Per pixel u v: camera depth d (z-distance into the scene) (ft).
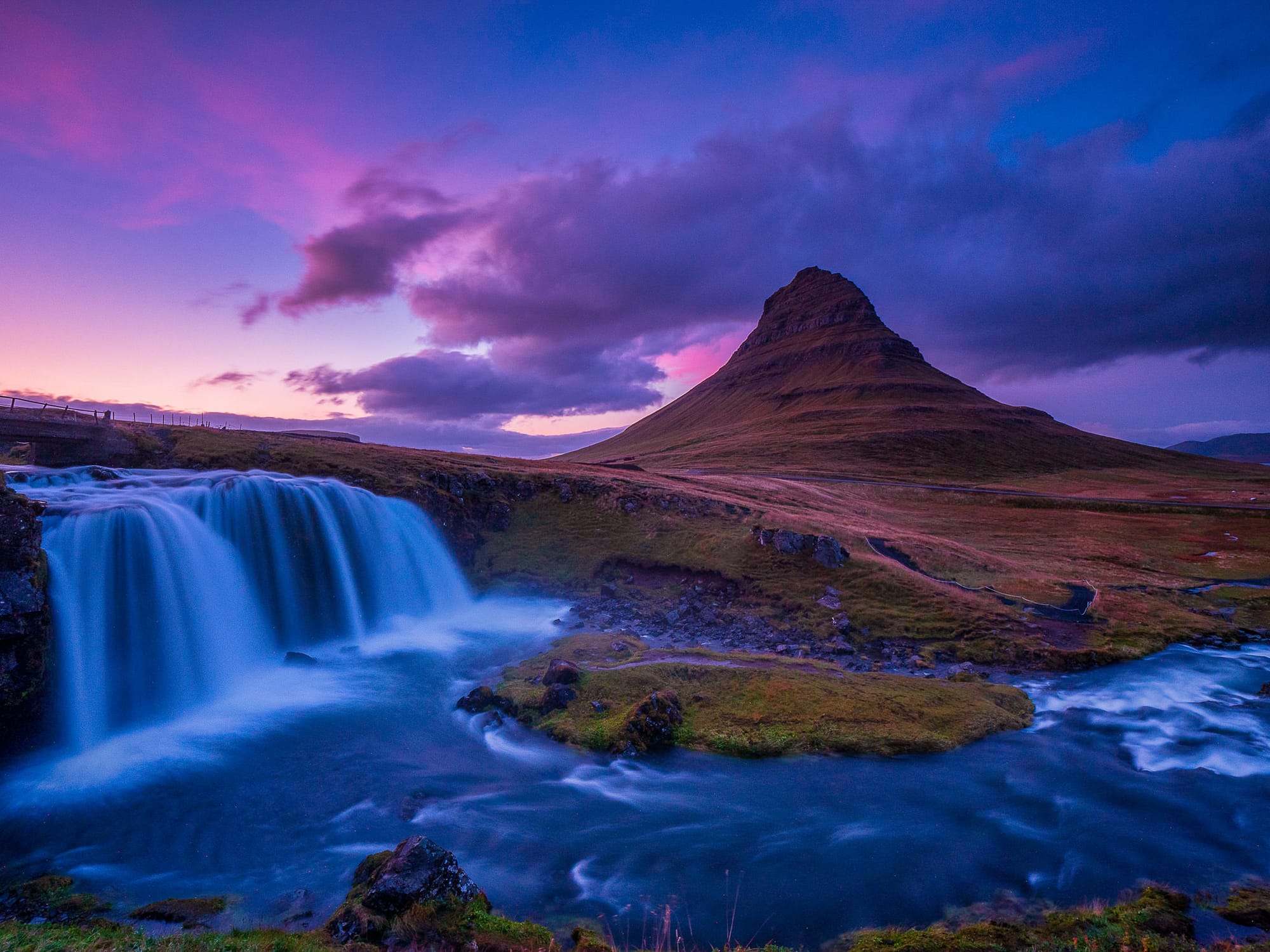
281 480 146.82
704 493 232.32
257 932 39.37
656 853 56.75
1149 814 64.54
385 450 222.07
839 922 47.11
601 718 84.38
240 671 109.09
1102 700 101.55
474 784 70.03
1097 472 650.84
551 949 37.42
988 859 55.83
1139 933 42.83
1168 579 210.18
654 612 147.43
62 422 156.04
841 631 132.87
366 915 39.27
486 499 197.88
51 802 64.90
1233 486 532.32
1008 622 135.64
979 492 449.89
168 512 111.75
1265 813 64.80
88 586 92.07
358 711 91.25
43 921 45.44
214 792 67.72
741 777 71.97
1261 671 117.50
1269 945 40.27
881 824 62.18
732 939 44.83
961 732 83.76
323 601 132.46
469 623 143.43
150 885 50.98
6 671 72.95
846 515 297.33
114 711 88.38
